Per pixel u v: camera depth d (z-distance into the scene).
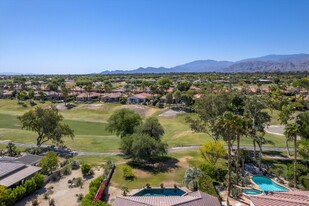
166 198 36.00
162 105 130.62
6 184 41.00
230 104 64.12
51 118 67.06
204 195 37.53
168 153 63.88
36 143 73.75
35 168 48.62
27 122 66.38
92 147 71.00
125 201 35.22
